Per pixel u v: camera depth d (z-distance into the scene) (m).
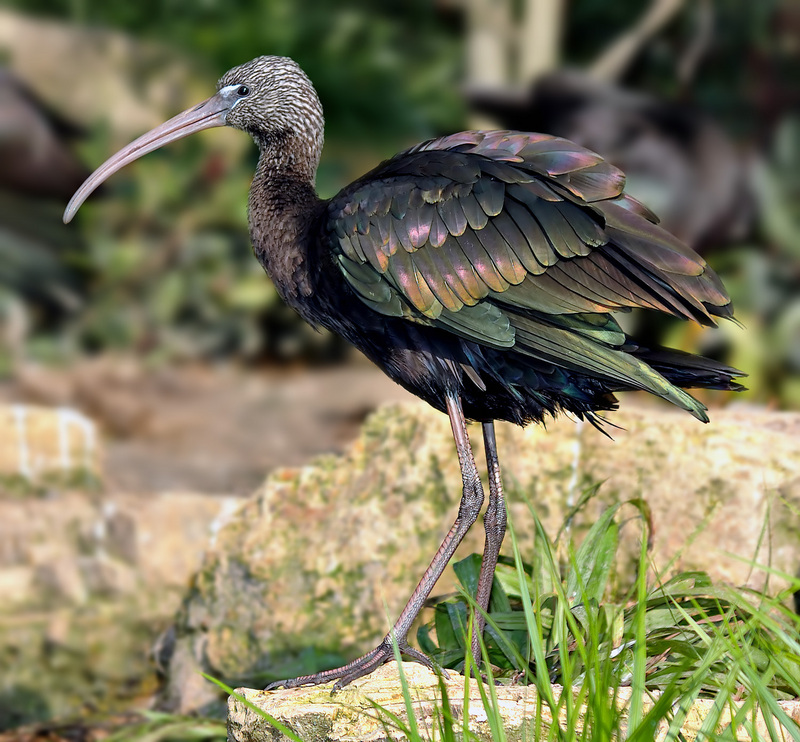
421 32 25.61
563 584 8.03
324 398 20.08
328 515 10.59
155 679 11.74
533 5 24.22
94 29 23.62
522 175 7.38
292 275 8.10
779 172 21.47
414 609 7.55
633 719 6.05
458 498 10.12
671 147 19.25
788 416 10.40
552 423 10.01
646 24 23.73
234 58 23.47
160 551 13.09
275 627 10.29
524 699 6.74
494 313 7.32
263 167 8.59
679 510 9.26
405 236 7.38
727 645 6.50
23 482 14.99
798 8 23.28
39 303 22.72
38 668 11.88
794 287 19.77
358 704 6.75
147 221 23.09
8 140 22.12
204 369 21.95
